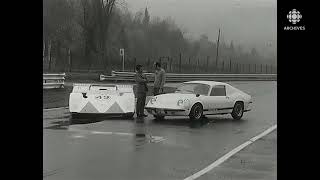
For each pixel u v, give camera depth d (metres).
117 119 14.69
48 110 16.83
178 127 13.12
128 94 15.13
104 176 7.09
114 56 59.50
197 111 14.47
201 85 15.29
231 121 15.10
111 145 9.87
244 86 38.22
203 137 11.39
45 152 8.81
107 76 34.47
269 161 8.45
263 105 21.53
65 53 54.16
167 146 9.95
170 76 40.06
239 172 7.55
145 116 15.73
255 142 10.73
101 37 53.06
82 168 7.59
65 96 22.09
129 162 8.17
